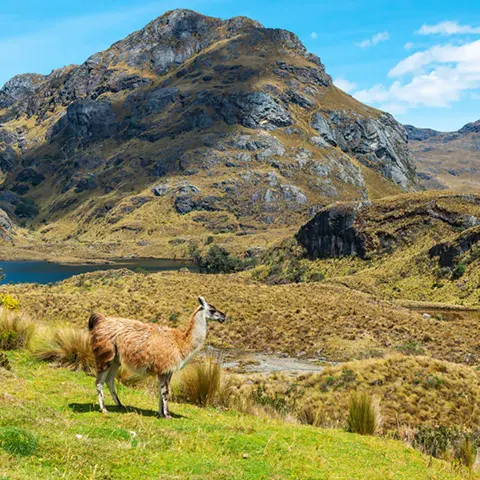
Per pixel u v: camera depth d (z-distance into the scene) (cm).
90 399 1088
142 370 969
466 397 2580
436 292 11188
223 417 1127
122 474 644
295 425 1166
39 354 1574
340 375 2817
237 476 678
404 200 16250
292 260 17462
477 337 5250
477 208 14938
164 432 843
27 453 643
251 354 4444
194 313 1017
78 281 8300
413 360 2927
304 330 5066
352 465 864
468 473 1020
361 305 6244
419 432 1519
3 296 3152
